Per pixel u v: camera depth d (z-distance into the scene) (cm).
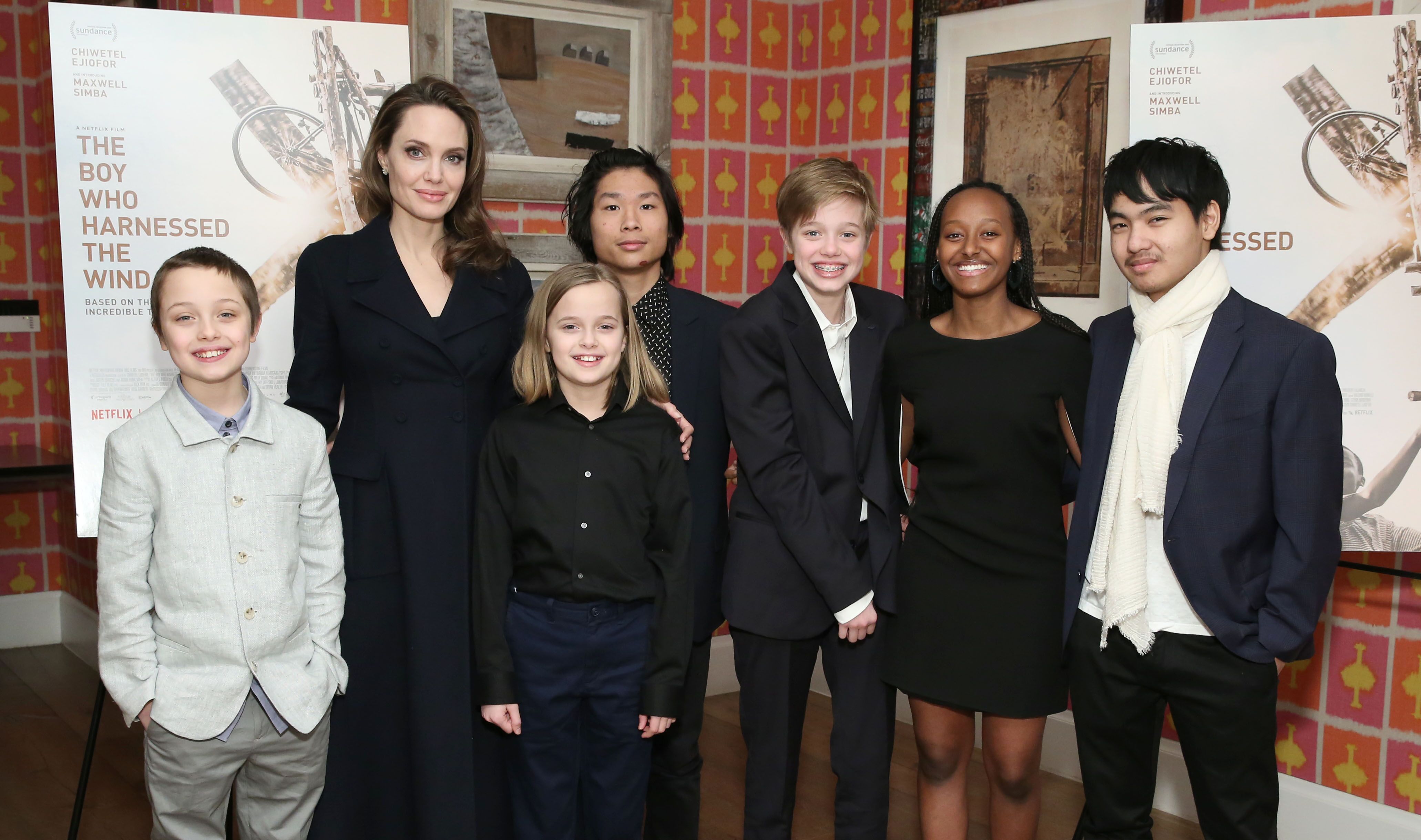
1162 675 207
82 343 263
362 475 229
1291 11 289
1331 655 298
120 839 303
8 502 481
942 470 231
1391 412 252
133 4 387
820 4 416
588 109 380
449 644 233
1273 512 203
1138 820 221
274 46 276
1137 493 206
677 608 230
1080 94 330
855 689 238
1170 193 205
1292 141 254
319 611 222
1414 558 280
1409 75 247
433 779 232
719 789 338
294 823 225
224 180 273
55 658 470
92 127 262
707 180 411
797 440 231
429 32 348
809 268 228
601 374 224
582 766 239
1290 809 304
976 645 226
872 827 240
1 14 456
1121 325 222
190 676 206
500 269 246
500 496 228
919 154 375
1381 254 250
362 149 285
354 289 229
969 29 357
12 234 465
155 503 208
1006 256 225
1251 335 204
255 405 216
